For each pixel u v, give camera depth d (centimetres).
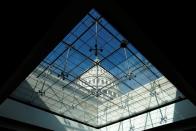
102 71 2212
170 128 2005
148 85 2244
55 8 790
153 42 925
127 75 2142
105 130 2547
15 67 1059
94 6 753
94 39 1797
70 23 826
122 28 845
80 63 2002
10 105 1839
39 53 970
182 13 880
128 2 755
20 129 1903
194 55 1066
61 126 2203
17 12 872
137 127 2242
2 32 954
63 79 2058
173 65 1079
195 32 961
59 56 1881
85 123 2494
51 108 2212
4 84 1167
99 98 2483
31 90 2064
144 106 2286
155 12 848
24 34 933
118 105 2475
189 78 1183
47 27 852
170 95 2106
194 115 1830
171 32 948
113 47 1853
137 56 1900
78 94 2362
